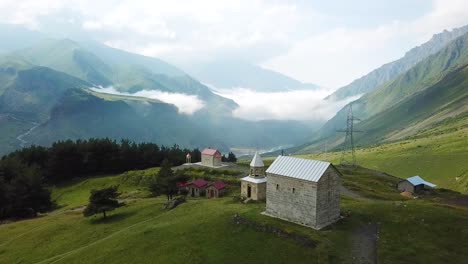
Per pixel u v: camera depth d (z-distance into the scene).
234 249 67.69
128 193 142.75
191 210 90.75
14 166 163.38
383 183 155.12
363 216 80.25
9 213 133.75
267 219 76.75
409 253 65.12
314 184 73.19
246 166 164.75
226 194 117.12
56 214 128.75
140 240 76.00
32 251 87.69
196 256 66.81
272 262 63.59
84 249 79.06
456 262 63.16
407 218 78.25
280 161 82.38
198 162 185.00
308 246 67.00
